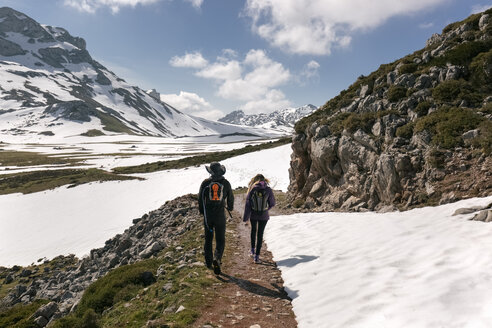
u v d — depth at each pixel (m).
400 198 12.71
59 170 89.56
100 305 7.47
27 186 70.88
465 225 7.76
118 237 21.97
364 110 18.48
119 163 104.94
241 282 7.00
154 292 6.93
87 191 57.88
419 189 12.08
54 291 15.57
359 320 4.73
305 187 19.78
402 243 7.61
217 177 7.31
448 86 15.24
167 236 14.83
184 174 62.56
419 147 13.27
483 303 4.35
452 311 4.36
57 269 25.77
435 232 7.82
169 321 5.20
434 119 13.70
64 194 57.31
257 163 61.53
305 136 21.03
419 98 16.02
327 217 12.60
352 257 7.43
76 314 7.54
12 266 30.27
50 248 33.75
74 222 42.72
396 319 4.50
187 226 14.66
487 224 7.42
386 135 15.05
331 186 17.56
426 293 4.98
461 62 16.36
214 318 5.26
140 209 45.19
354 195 15.34
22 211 49.88
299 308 5.59
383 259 6.87
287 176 49.66
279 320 5.24
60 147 167.75
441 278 5.38
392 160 13.26
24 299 16.41
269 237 11.06
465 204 9.44
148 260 9.66
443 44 18.47
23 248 35.44
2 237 39.78
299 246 9.25
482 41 16.48
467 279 5.12
